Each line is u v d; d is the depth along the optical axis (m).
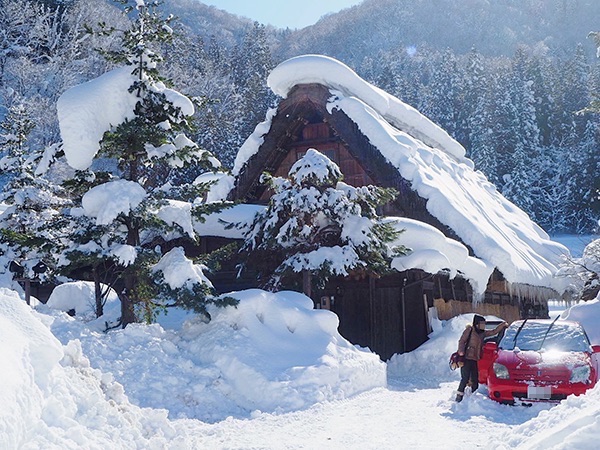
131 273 14.14
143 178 15.39
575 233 74.19
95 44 58.09
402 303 22.11
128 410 7.86
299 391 12.30
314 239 19.11
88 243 14.06
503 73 91.25
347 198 18.59
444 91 82.88
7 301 6.62
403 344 21.88
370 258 18.86
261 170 27.27
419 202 24.11
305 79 26.47
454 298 24.58
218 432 9.50
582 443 5.85
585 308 19.31
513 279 23.23
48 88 53.81
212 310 14.34
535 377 11.23
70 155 13.79
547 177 78.88
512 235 30.09
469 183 32.50
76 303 22.67
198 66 80.56
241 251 20.05
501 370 11.49
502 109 80.25
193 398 11.61
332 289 23.30
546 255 31.34
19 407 5.26
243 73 91.75
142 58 14.54
